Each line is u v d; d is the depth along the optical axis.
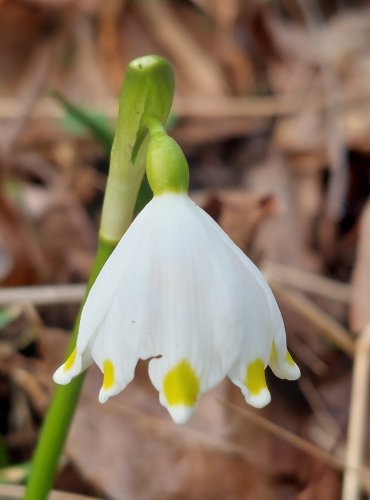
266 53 0.37
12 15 0.36
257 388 0.11
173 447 0.20
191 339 0.11
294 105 0.34
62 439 0.15
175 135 0.34
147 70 0.12
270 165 0.32
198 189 0.32
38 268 0.27
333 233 0.29
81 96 0.35
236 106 0.34
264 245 0.27
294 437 0.20
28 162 0.32
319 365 0.24
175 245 0.11
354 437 0.20
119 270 0.12
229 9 0.38
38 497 0.15
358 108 0.33
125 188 0.13
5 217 0.28
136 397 0.21
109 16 0.37
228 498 0.20
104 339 0.12
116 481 0.20
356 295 0.23
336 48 0.35
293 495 0.20
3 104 0.34
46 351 0.22
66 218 0.28
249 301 0.11
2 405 0.23
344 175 0.30
